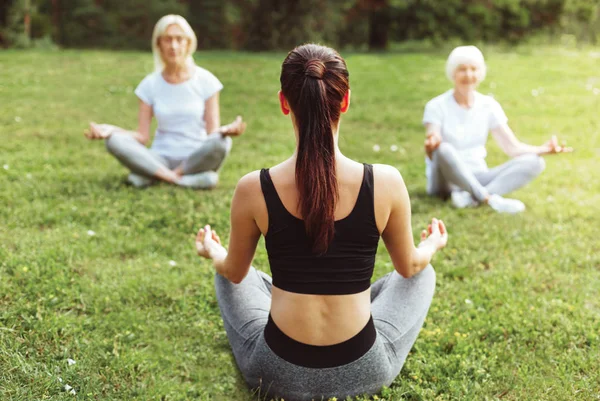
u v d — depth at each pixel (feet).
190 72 18.92
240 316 9.08
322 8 80.94
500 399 9.37
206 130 19.19
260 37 80.33
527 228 16.20
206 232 9.78
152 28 87.35
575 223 16.74
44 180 19.20
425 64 52.01
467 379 9.71
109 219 16.11
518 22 76.48
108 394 9.12
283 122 30.50
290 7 79.92
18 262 12.89
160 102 18.69
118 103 34.01
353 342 7.98
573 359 10.31
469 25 77.05
